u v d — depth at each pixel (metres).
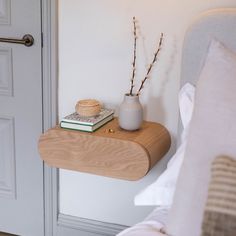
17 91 2.32
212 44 1.66
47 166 2.35
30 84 2.29
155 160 1.95
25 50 2.25
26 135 2.37
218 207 1.25
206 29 1.84
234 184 1.27
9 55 2.29
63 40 2.19
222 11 1.83
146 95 2.12
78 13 2.13
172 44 2.03
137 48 2.09
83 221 2.36
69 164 1.99
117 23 2.09
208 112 1.48
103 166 1.93
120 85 2.16
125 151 1.88
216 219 1.25
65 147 1.97
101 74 2.18
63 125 2.00
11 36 2.26
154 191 1.65
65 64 2.22
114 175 1.92
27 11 2.20
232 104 1.46
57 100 2.28
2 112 2.38
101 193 2.30
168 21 2.01
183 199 1.44
